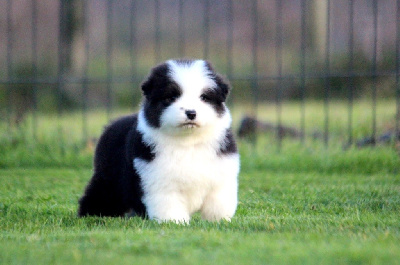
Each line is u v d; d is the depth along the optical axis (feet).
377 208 26.63
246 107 71.51
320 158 38.47
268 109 69.00
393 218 23.76
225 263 16.43
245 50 85.71
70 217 25.67
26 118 50.49
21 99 67.31
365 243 18.53
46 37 80.12
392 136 40.19
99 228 22.82
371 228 21.33
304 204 28.04
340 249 17.53
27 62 72.79
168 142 22.25
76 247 18.65
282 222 23.12
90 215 25.86
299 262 16.42
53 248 18.57
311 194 29.96
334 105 65.36
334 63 72.64
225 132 22.95
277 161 38.88
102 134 26.16
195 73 22.38
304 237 19.62
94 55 81.97
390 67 69.72
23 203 28.94
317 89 74.54
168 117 21.65
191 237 19.40
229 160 22.91
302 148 40.98
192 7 87.56
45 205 28.32
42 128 47.78
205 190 22.82
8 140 42.37
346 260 16.42
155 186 22.26
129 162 23.45
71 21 75.72
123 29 86.12
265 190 31.94
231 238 19.39
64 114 66.59
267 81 77.61
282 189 31.55
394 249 17.49
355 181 33.58
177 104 21.72
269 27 87.61
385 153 37.76
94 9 85.46
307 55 81.15
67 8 75.31
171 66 22.76
